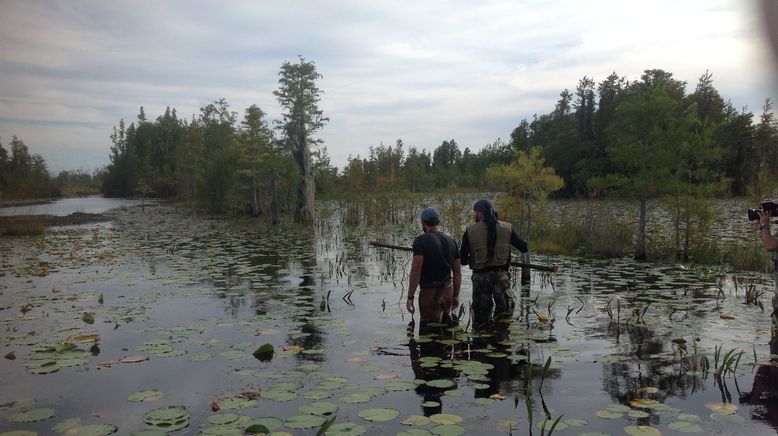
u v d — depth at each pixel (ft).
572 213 68.23
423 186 141.59
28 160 245.86
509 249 20.56
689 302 21.45
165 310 21.88
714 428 9.87
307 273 31.65
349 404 11.45
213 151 157.89
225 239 56.03
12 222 81.05
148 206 161.68
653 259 35.06
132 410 11.38
